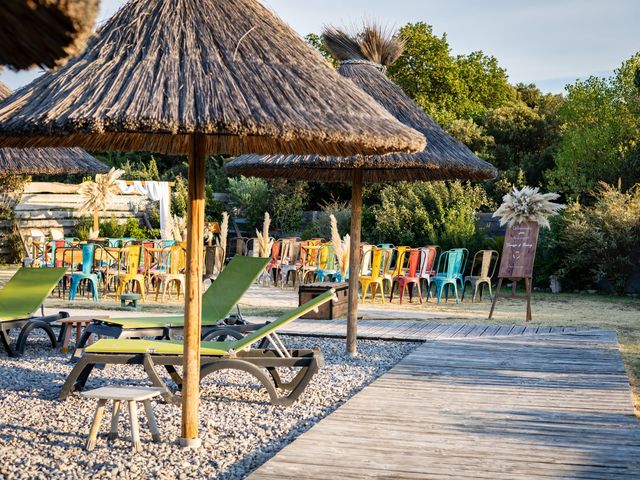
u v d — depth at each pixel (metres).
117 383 6.92
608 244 16.89
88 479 4.22
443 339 9.66
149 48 4.69
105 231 22.27
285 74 4.76
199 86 4.39
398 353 8.76
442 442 4.80
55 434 5.15
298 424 5.52
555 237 17.97
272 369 6.60
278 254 18.03
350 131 4.44
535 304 14.98
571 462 4.38
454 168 7.98
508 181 25.14
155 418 5.45
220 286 8.63
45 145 5.24
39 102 4.35
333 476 4.08
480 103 39.22
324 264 16.20
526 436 4.97
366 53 8.84
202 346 6.35
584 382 6.88
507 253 12.29
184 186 25.31
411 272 14.81
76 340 9.12
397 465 4.29
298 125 4.28
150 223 24.05
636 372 7.59
